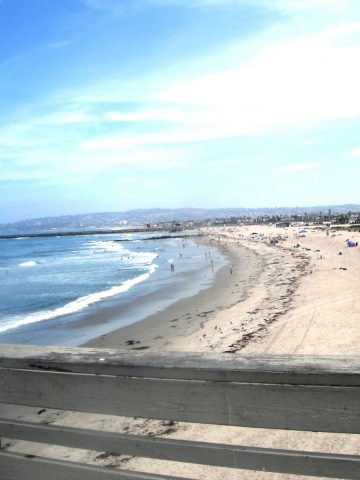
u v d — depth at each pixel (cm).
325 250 4988
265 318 1556
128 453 177
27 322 1969
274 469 161
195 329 1565
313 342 1159
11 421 196
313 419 156
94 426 381
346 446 404
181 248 8194
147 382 174
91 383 182
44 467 185
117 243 11981
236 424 165
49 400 189
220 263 4588
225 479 305
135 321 1858
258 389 161
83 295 2811
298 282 2525
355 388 151
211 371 165
